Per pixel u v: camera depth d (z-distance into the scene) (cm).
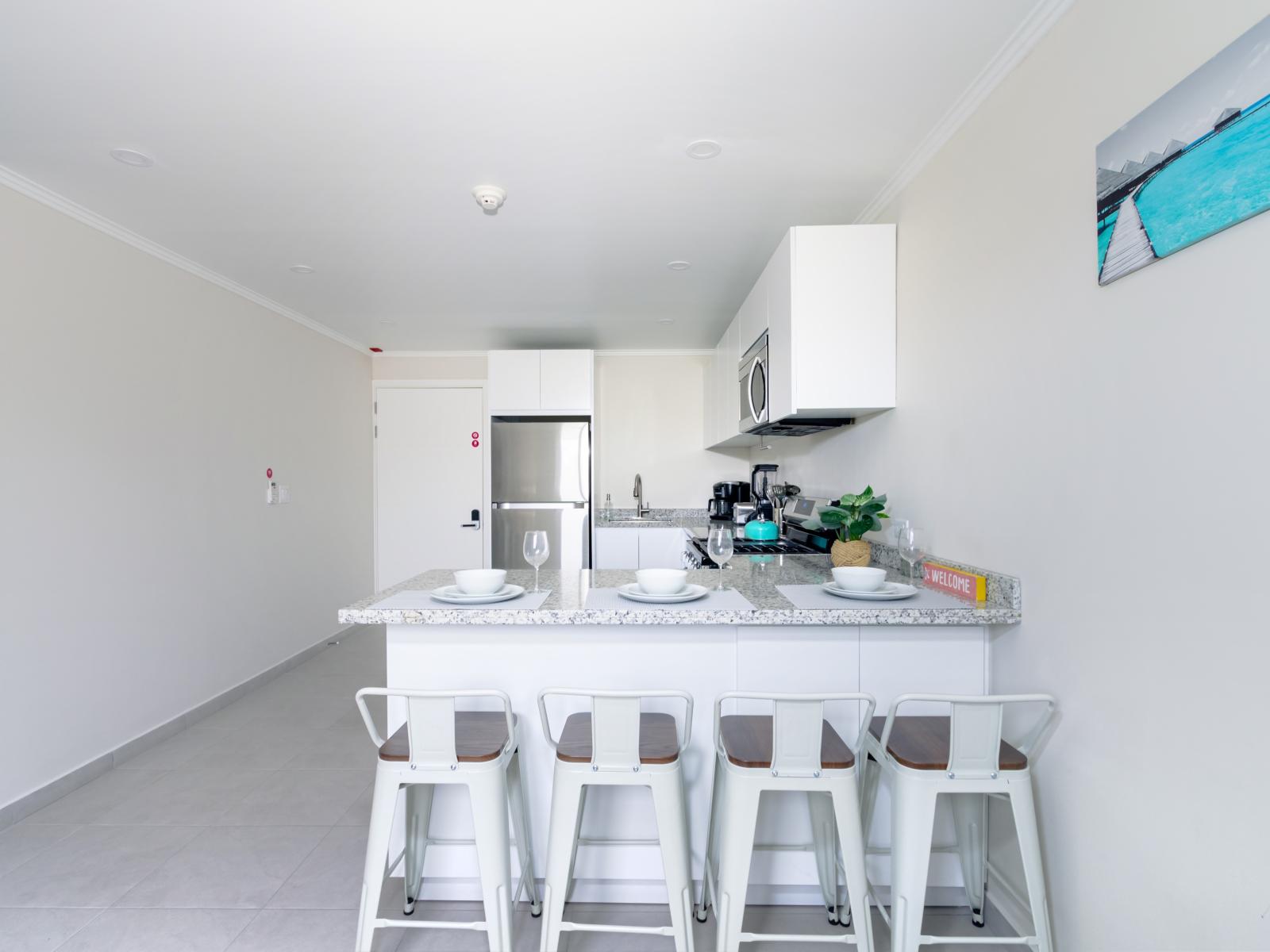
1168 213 112
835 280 226
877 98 177
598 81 168
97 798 233
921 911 138
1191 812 111
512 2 139
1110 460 128
